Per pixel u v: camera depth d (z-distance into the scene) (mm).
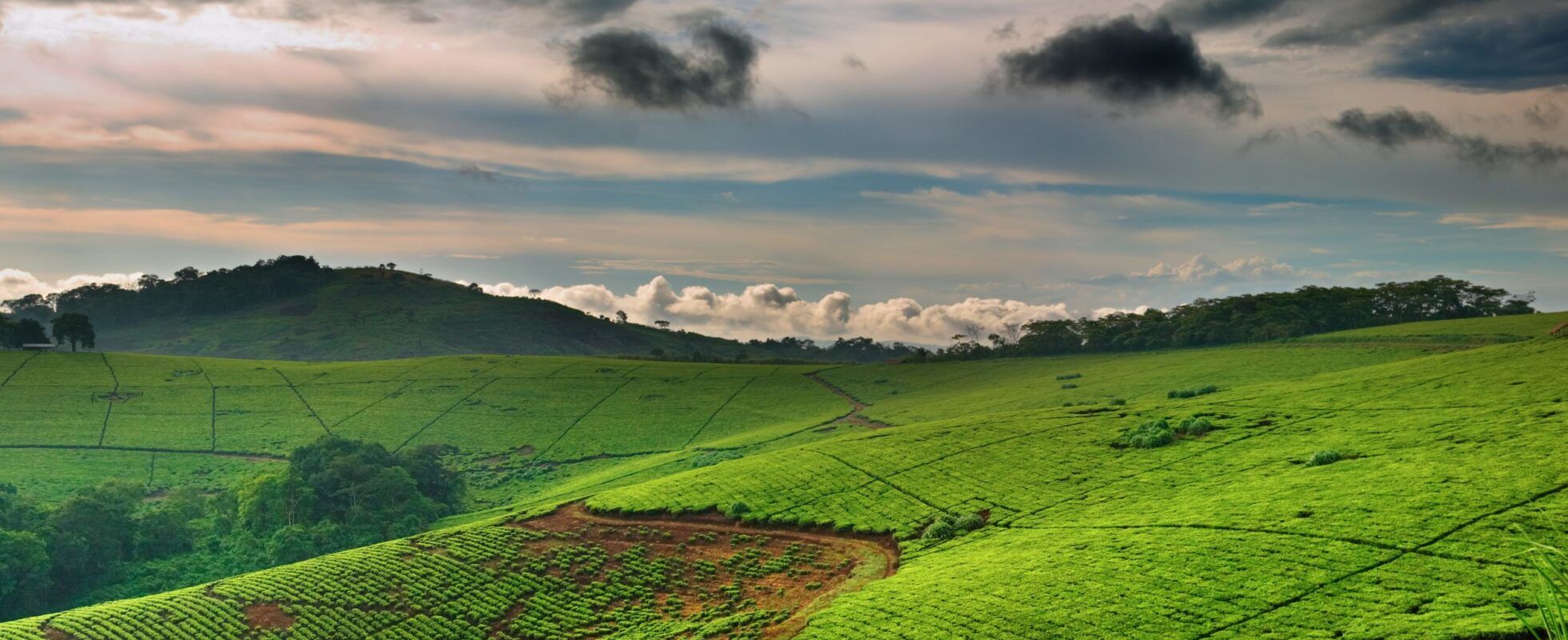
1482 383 108938
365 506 148375
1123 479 101312
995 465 115188
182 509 152375
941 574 79625
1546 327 168125
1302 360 178625
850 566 93688
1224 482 91625
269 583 100438
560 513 121688
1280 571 64812
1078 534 84875
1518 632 48750
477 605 93938
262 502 142375
